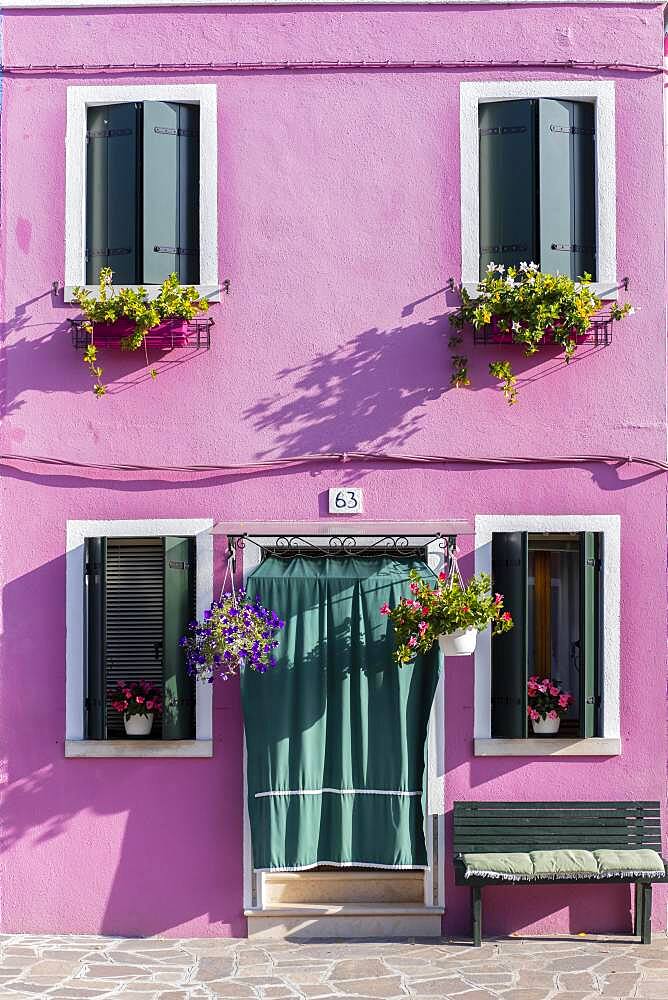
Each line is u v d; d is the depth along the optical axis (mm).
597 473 9492
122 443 9508
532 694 9391
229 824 9336
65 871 9328
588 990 7824
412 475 9500
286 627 9125
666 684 9391
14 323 9508
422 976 8164
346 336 9531
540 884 9039
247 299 9531
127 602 9445
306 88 9602
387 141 9578
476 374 9500
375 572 9211
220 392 9508
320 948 8914
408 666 9125
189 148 9641
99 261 9594
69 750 9312
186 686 9352
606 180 9531
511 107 9602
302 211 9562
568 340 9352
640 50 9609
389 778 9047
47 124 9586
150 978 8148
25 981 8062
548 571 9625
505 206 9594
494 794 9312
